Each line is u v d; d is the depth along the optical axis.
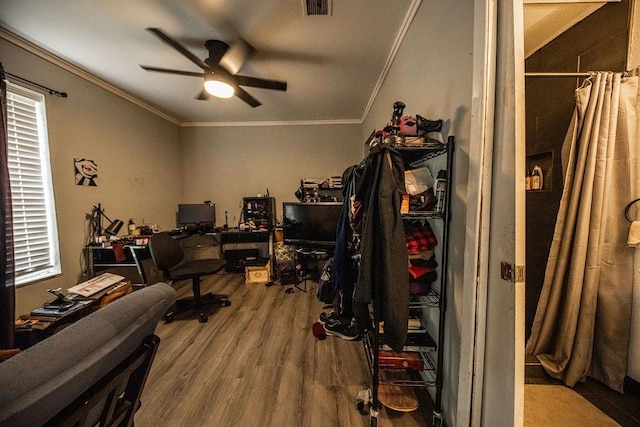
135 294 0.63
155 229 3.24
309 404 1.40
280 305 2.75
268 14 1.71
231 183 4.30
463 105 1.07
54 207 2.19
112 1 1.59
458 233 1.12
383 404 1.31
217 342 2.03
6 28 1.82
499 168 0.85
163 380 1.60
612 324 1.24
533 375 1.35
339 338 2.07
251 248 4.22
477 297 0.93
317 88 2.93
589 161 1.18
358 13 1.69
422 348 1.30
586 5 1.22
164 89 2.93
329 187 3.74
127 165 3.07
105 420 0.56
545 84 1.37
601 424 1.14
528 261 1.44
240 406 1.39
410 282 1.30
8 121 1.90
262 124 4.23
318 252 3.30
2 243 1.63
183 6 1.63
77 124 2.42
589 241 1.22
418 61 1.58
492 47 0.84
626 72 1.15
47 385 0.39
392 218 1.04
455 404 1.15
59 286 2.21
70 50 2.12
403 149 1.17
